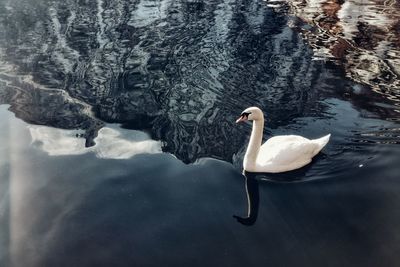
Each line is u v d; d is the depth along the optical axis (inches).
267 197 324.5
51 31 751.1
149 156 383.9
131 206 318.0
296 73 544.7
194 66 581.6
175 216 306.7
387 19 729.0
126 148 397.7
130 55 632.4
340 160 368.2
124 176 353.4
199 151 390.9
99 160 377.4
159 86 530.3
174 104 484.4
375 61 570.6
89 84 546.0
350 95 484.7
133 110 474.9
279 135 418.0
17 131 432.5
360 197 318.7
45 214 311.3
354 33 672.4
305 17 759.1
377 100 473.1
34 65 610.5
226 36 684.7
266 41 652.1
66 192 335.0
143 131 430.3
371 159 365.4
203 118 451.8
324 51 607.8
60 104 493.4
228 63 584.4
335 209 307.7
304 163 362.0
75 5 902.4
